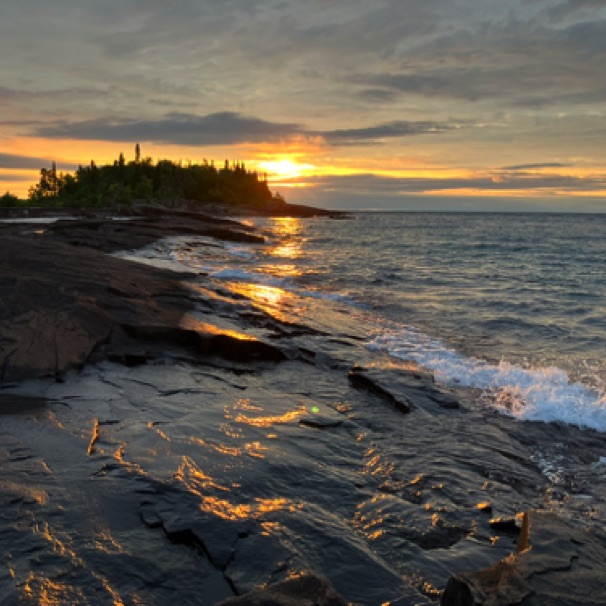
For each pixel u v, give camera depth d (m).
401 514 5.01
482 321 15.88
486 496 5.55
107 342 10.08
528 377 10.01
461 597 3.31
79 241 32.75
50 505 4.62
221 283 19.02
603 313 17.47
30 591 3.52
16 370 8.28
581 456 6.89
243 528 4.45
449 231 89.75
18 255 14.90
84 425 6.52
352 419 7.79
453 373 10.36
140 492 4.95
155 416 7.06
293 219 163.00
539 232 88.12
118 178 170.88
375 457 6.43
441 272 29.66
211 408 7.56
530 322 15.78
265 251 42.19
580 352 12.42
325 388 9.26
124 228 46.41
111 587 3.66
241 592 3.72
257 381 9.39
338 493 5.34
